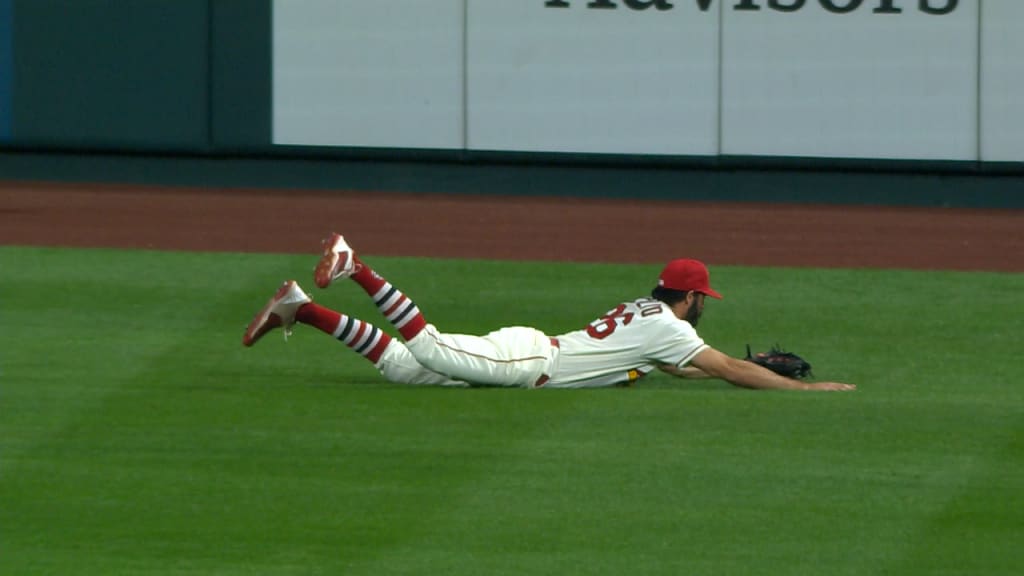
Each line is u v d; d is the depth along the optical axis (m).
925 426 25.36
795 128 55.69
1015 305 37.22
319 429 25.06
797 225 51.09
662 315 27.67
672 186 56.91
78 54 58.34
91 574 19.20
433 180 58.06
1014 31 53.81
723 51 55.66
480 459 23.50
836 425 25.38
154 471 23.02
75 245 45.78
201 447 24.14
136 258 43.34
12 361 30.34
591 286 40.41
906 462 23.41
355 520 21.02
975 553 19.86
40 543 20.20
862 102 55.12
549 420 25.55
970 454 23.80
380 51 57.34
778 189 56.34
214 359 30.80
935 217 52.78
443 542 20.23
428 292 39.38
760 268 42.81
